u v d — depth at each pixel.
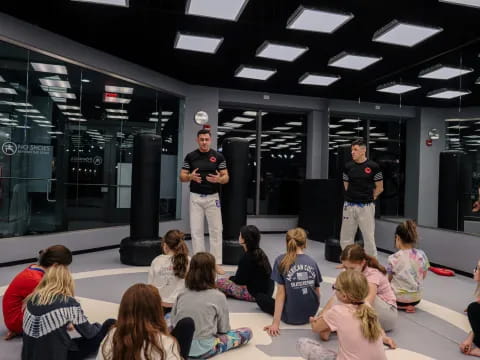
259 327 2.96
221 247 4.89
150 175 5.18
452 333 3.02
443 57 5.64
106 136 6.52
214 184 4.83
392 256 3.57
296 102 8.77
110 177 6.61
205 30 5.09
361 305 1.84
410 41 4.78
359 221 4.93
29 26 4.96
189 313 2.28
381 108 8.00
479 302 2.69
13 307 2.58
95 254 5.86
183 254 2.89
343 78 6.99
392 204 6.87
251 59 6.18
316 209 7.77
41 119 5.48
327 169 8.80
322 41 5.37
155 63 6.58
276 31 5.07
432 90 5.95
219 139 8.75
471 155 4.94
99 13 4.68
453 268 5.19
